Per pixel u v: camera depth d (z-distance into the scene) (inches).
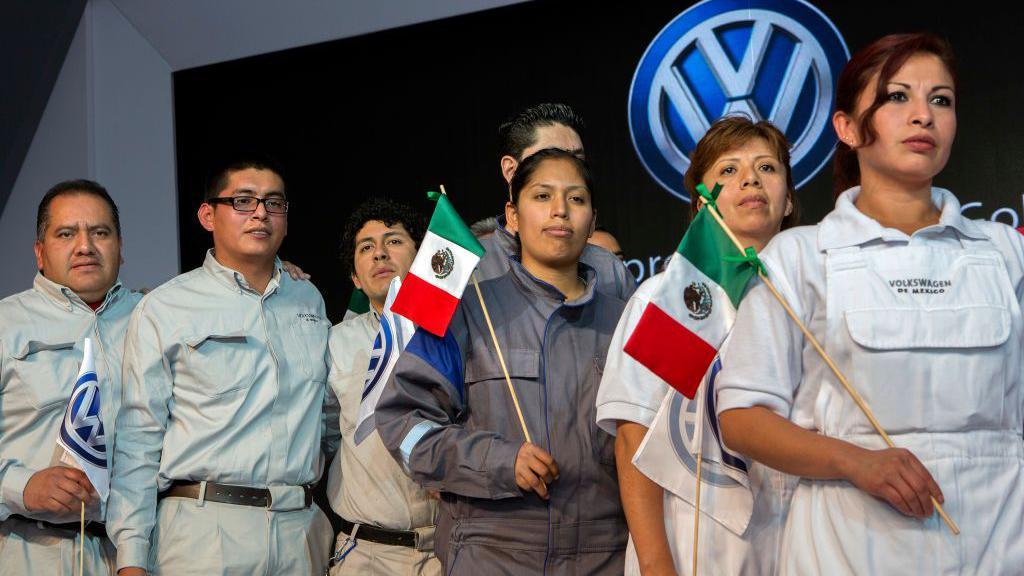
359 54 203.9
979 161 163.8
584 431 83.8
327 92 205.8
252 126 209.8
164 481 104.3
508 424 84.2
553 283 88.5
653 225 183.3
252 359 108.3
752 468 74.7
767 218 86.0
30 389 110.0
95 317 115.4
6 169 206.7
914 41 61.0
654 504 75.4
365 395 92.4
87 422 98.6
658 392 77.5
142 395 104.5
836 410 59.9
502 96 194.4
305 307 116.3
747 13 178.4
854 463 55.2
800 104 174.4
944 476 56.6
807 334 60.3
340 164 204.2
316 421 111.8
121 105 207.0
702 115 180.7
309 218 205.5
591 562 82.0
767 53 177.0
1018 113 162.4
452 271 85.7
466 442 81.0
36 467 109.0
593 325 88.0
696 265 70.2
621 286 100.0
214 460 104.2
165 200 209.0
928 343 57.5
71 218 114.4
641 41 185.6
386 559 108.7
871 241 60.6
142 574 100.6
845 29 172.1
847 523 57.7
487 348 86.4
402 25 196.1
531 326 86.8
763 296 62.2
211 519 103.0
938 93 60.6
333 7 195.3
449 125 197.6
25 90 200.4
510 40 194.2
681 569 74.4
